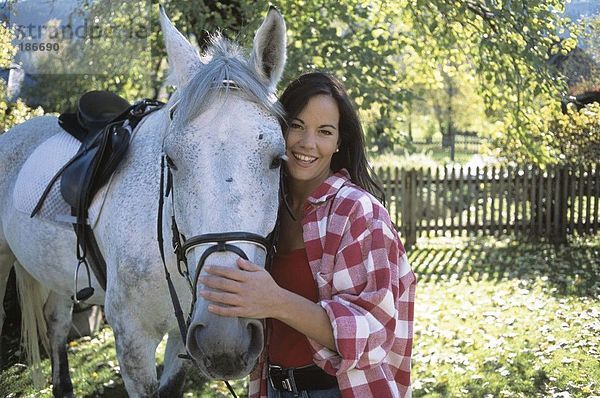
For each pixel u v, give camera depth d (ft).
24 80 28.63
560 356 15.89
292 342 6.07
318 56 21.54
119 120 9.74
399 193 32.37
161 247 7.34
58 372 13.08
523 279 24.85
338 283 5.57
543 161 25.03
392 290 5.53
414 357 16.14
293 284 6.11
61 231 9.66
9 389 14.57
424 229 32.65
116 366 15.93
